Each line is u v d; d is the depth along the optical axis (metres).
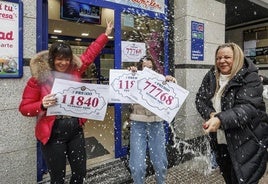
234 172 1.84
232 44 1.79
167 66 4.19
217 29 4.69
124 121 3.56
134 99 2.24
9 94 2.46
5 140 2.46
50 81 1.84
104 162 3.37
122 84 2.25
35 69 1.78
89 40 8.51
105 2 3.36
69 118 1.87
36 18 2.66
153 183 2.84
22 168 2.59
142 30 3.82
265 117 1.76
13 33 2.44
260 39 7.95
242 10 6.61
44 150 1.86
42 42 2.88
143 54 3.82
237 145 1.72
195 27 4.27
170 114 2.22
